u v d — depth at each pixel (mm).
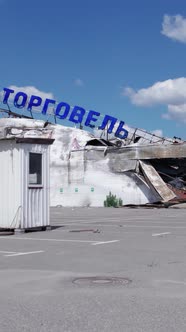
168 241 14672
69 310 6824
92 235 16672
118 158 47500
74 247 13492
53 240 15352
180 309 6836
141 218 26562
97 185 48344
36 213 18703
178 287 8242
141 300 7355
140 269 9922
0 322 6281
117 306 7016
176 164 49000
